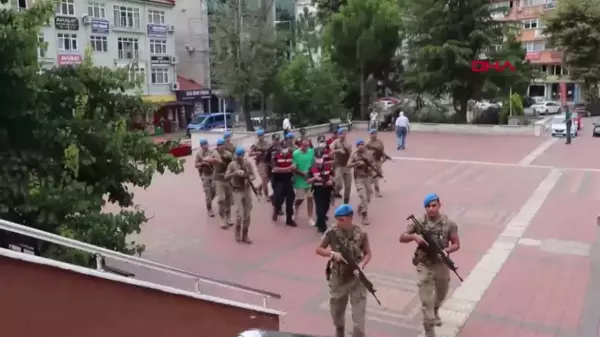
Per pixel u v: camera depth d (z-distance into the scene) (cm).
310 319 777
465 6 3234
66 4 3728
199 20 4825
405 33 3481
